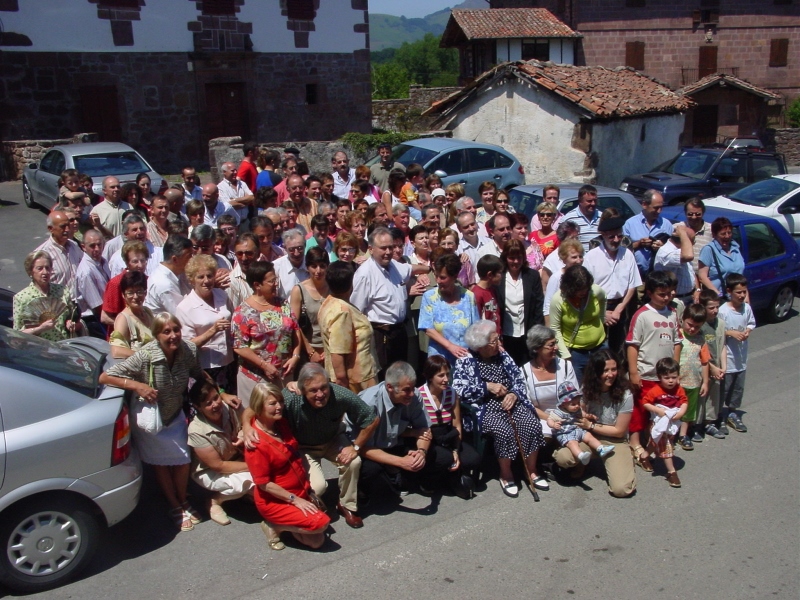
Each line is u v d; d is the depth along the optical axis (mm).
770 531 5176
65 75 18594
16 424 4281
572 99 16969
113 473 4590
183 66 20281
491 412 5633
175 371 5023
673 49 35625
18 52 17906
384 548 4965
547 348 5801
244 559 4820
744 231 9734
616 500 5621
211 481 5184
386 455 5309
